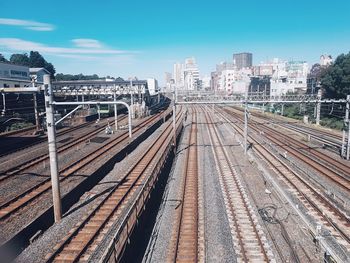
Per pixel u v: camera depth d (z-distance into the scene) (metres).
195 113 93.56
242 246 14.77
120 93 62.31
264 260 13.73
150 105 96.56
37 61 128.75
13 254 13.68
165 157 29.58
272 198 21.33
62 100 63.31
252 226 16.78
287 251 14.56
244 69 188.38
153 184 21.66
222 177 25.97
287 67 164.75
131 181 23.19
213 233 16.06
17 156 29.52
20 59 125.88
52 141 15.94
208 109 109.06
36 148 33.44
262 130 53.19
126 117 65.94
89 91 60.12
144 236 16.69
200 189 22.78
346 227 16.52
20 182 21.56
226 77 178.75
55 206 16.44
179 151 37.81
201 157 33.94
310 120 63.34
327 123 56.34
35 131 40.41
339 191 21.75
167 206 19.94
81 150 32.34
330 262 13.52
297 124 59.53
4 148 31.95
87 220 16.25
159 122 62.06
